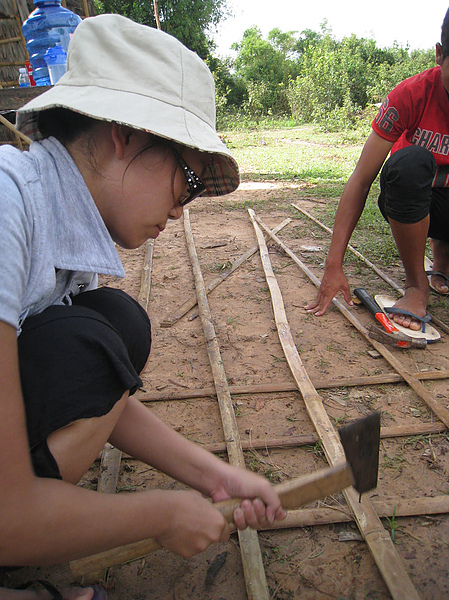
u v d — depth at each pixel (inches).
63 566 52.8
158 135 36.5
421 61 792.9
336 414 76.3
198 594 50.1
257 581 49.7
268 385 82.7
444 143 98.0
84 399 38.6
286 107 891.4
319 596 49.4
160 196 40.3
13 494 32.0
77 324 40.0
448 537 55.4
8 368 32.2
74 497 34.9
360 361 91.1
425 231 98.7
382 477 64.0
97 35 39.7
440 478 63.7
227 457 67.8
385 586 50.1
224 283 128.4
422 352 94.0
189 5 896.9
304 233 169.9
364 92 750.5
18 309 33.7
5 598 41.8
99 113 36.3
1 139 207.3
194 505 40.6
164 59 39.8
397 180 92.3
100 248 40.2
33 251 36.5
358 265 137.9
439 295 118.9
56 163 38.9
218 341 98.9
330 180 268.7
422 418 75.2
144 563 53.6
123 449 51.3
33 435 37.2
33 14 169.5
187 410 77.8
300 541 55.7
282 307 110.8
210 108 42.5
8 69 204.2
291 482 46.3
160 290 124.3
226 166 43.7
